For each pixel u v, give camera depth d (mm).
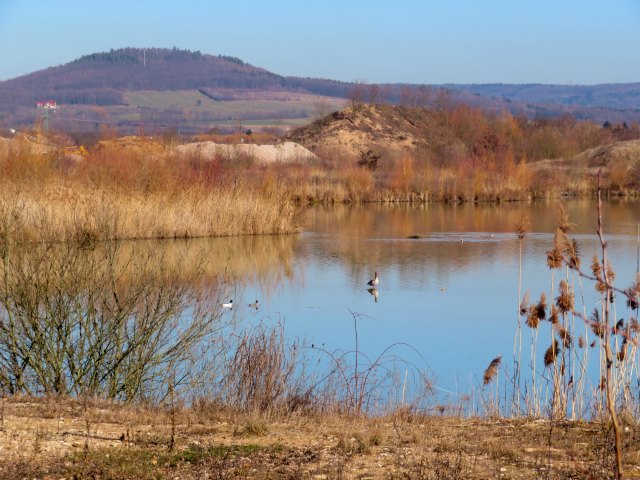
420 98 122875
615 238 35188
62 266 12820
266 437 9055
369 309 21141
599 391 10484
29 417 9484
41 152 37750
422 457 8070
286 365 12016
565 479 7551
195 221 33812
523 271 27188
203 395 11594
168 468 7684
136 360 12422
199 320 14297
